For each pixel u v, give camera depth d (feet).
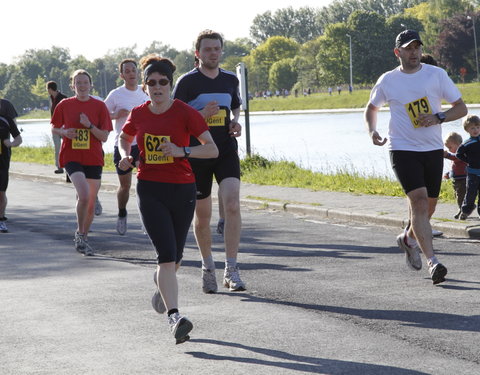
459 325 34.65
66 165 57.52
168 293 33.30
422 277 45.21
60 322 37.24
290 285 44.09
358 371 28.96
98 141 58.23
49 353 32.37
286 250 56.03
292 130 266.77
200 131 34.83
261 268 49.57
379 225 66.80
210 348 32.42
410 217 45.06
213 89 44.01
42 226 72.38
